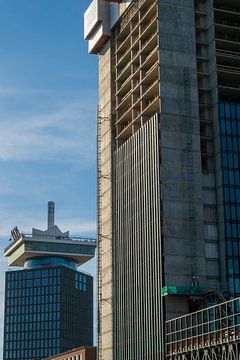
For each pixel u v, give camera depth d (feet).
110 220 436.76
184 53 392.88
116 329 402.72
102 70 476.54
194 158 377.71
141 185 390.83
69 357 557.74
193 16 400.67
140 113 407.23
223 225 369.91
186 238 364.17
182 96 385.50
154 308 356.38
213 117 390.83
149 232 373.20
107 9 465.06
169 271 354.74
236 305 283.18
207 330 301.22
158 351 345.51
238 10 414.62
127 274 396.78
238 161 383.04
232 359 276.00
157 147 374.43
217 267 368.27
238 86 405.80
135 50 428.15
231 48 404.77
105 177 452.76
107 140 454.81
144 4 414.62
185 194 370.94
